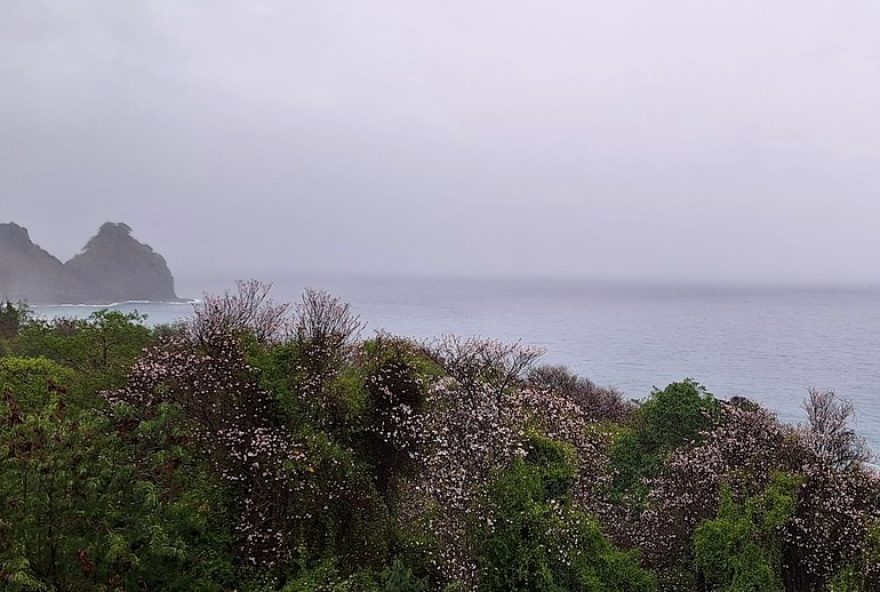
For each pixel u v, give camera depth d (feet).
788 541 62.44
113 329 73.20
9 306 156.35
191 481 48.55
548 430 74.02
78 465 35.94
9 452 34.40
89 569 33.19
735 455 74.84
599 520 71.72
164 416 42.55
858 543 60.59
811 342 511.81
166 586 40.65
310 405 55.67
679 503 71.10
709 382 320.09
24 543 33.06
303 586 44.34
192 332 63.31
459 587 49.52
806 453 71.31
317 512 51.44
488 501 55.42
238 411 52.65
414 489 59.21
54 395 44.98
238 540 49.08
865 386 307.78
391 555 54.85
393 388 59.88
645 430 93.86
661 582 66.54
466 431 59.47
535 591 53.62
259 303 86.63
